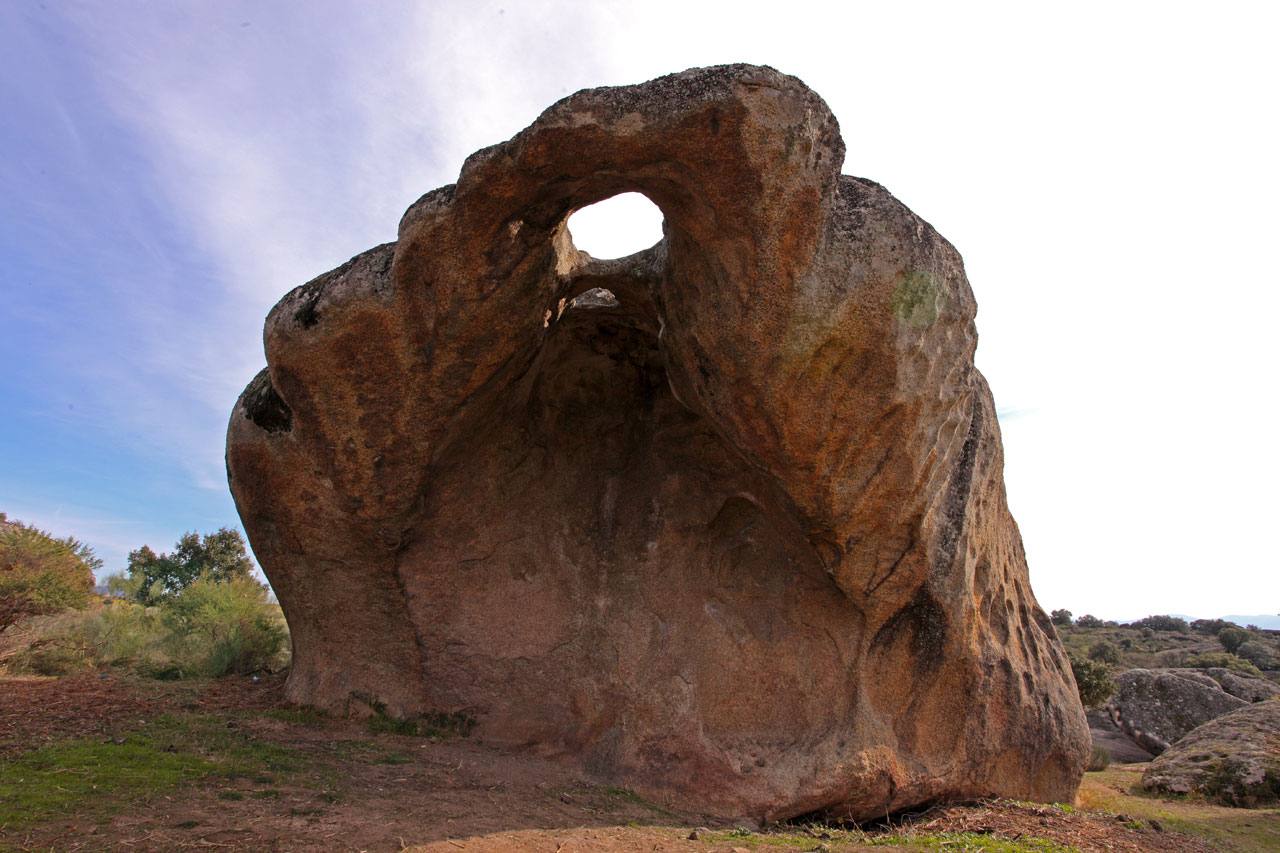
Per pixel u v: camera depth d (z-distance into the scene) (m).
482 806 5.51
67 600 12.29
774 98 5.08
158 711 7.54
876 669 6.77
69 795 4.77
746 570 7.43
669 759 6.87
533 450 8.11
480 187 5.71
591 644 7.70
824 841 5.54
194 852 4.09
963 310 6.13
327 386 6.72
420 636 7.71
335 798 5.26
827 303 5.54
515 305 6.45
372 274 6.38
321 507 7.39
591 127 5.23
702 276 5.99
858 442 5.92
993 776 7.34
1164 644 40.06
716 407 6.34
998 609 7.69
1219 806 10.13
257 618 11.47
